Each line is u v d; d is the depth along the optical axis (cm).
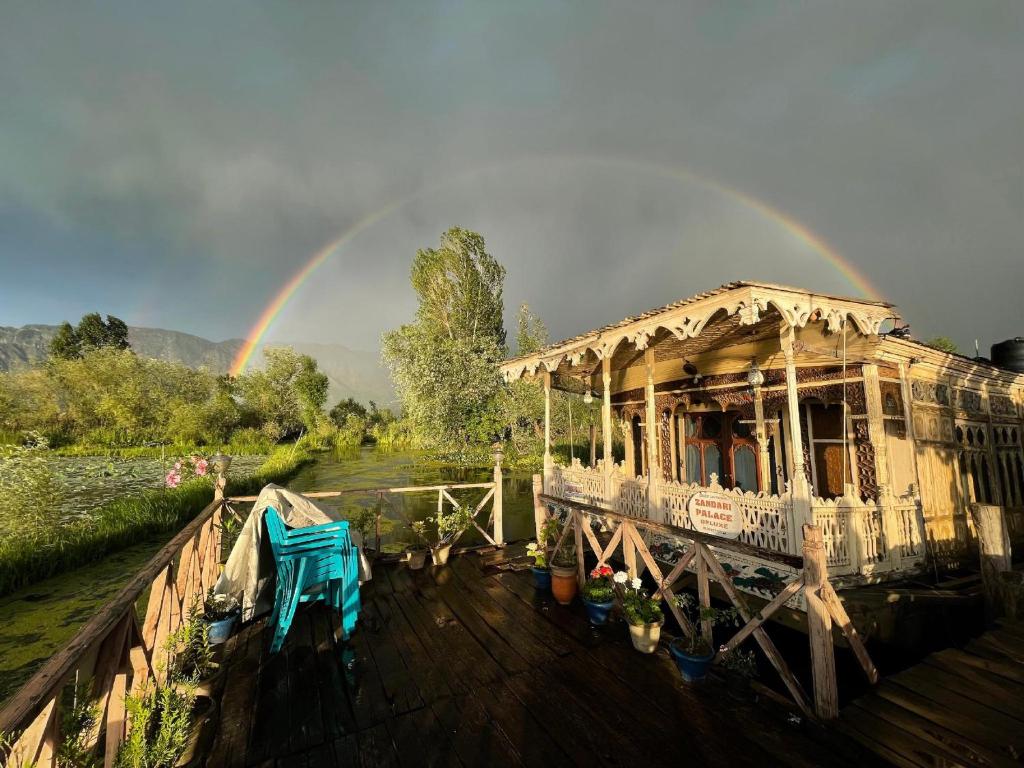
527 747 296
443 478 2073
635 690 361
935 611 498
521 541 835
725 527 529
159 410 3850
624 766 279
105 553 927
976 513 520
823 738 299
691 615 552
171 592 391
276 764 284
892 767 273
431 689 365
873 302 481
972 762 277
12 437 2881
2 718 145
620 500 681
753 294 414
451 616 507
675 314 500
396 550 886
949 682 364
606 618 485
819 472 714
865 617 455
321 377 4841
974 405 777
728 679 366
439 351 2364
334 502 1537
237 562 497
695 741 300
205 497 1386
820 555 324
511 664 402
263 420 4603
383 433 4634
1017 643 425
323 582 492
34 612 657
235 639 457
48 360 3850
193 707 342
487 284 3123
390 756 290
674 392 901
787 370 471
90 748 231
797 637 488
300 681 378
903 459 627
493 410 2481
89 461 2612
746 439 805
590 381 1059
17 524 879
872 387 594
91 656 240
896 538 534
